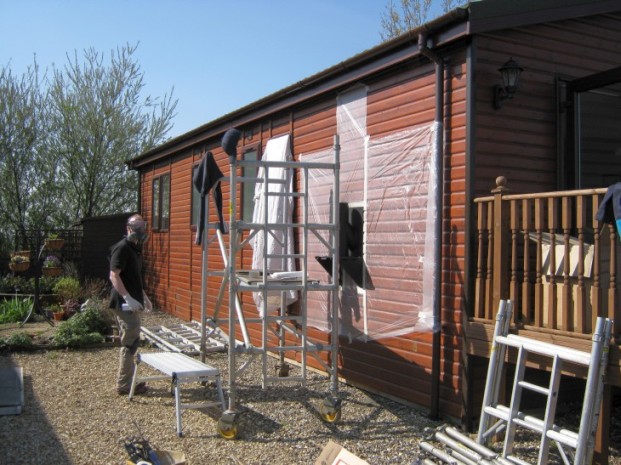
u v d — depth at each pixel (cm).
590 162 597
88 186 2150
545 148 576
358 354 677
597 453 410
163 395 646
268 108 837
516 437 515
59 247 1208
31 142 2064
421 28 541
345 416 574
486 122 539
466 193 529
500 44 551
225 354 877
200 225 688
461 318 536
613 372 394
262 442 504
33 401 615
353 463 410
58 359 815
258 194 824
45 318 1161
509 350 476
